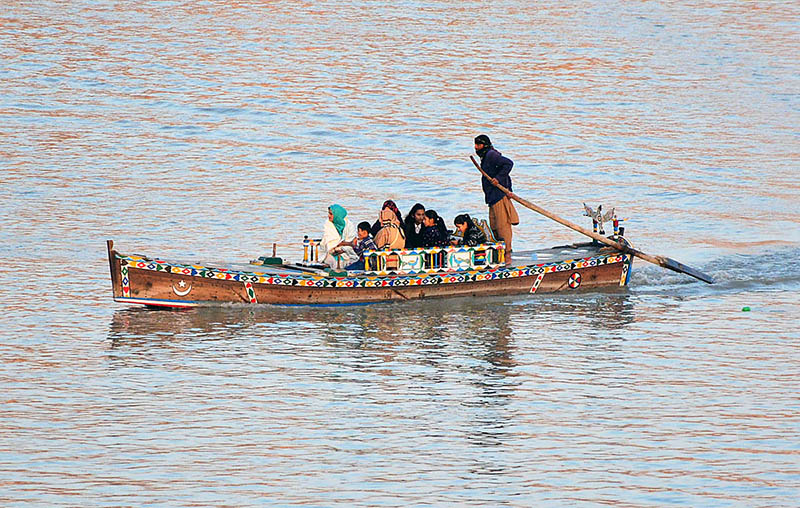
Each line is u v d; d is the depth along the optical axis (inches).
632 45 7465.6
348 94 6112.2
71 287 2999.5
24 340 2513.5
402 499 1704.0
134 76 6446.9
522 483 1761.8
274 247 2984.7
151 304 2731.3
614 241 3029.0
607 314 2780.5
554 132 5393.7
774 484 1750.7
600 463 1835.6
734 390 2191.2
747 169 4744.1
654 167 4776.1
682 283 3105.3
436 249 2861.7
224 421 2023.9
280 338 2544.3
